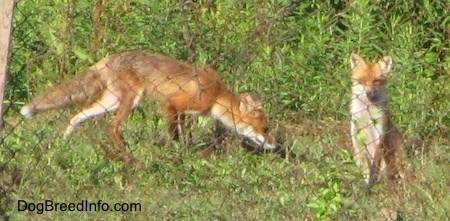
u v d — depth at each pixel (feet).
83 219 30.66
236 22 42.19
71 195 31.53
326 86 40.98
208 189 32.96
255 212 31.53
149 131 39.22
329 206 31.73
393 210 31.65
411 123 38.96
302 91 40.45
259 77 41.45
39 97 37.45
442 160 35.68
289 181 33.40
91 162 33.99
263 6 42.52
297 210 31.78
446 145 36.68
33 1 42.50
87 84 40.63
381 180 33.63
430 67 41.73
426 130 37.58
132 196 32.37
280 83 40.81
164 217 31.24
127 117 42.24
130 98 42.29
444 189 33.47
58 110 38.09
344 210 31.71
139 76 42.60
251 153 37.60
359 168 34.94
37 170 31.40
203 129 41.32
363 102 40.32
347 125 37.52
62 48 38.70
